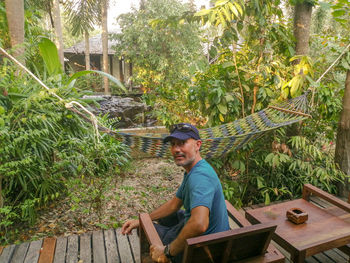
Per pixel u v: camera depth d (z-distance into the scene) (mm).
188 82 3324
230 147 2092
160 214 1611
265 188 3141
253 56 3096
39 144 2850
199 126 3299
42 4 8141
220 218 1295
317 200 3145
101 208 3266
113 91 12195
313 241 1624
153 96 3318
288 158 2793
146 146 1990
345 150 3287
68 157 2898
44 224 3008
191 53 9430
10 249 2211
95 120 1814
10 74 2715
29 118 2541
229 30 2777
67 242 2320
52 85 3059
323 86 3010
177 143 1316
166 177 4492
